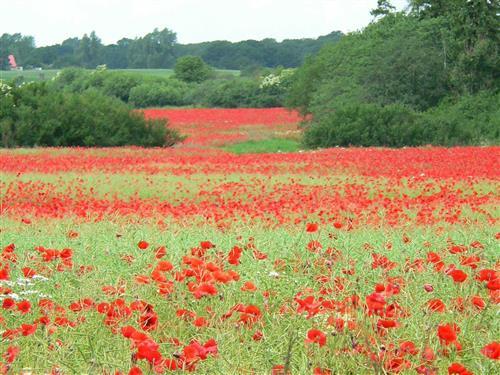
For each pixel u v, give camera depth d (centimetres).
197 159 5947
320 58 11250
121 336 1147
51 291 1437
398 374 1003
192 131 11206
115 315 1189
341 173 4938
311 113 11150
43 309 1271
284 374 980
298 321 1187
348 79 10262
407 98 9906
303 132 9625
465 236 2077
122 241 1961
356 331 1083
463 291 1361
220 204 3344
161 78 19225
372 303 1036
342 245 1831
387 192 3869
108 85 18575
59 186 4109
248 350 1111
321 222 2597
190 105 18112
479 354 1059
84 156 6319
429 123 8194
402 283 1387
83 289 1393
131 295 1311
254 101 17438
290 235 2144
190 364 959
